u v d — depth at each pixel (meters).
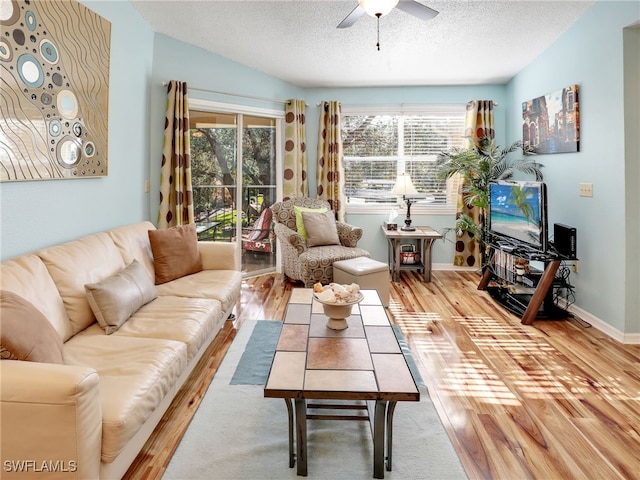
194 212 4.42
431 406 2.12
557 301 3.73
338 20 3.45
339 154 5.15
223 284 2.94
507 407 2.11
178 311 2.34
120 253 2.62
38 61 2.14
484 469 1.65
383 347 1.83
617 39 2.94
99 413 1.28
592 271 3.33
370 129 5.36
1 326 1.27
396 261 4.75
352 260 3.96
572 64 3.54
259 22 3.53
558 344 2.93
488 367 2.57
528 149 4.39
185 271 3.11
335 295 2.01
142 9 3.37
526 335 3.11
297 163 5.02
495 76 4.87
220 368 2.54
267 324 3.32
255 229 4.98
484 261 4.88
